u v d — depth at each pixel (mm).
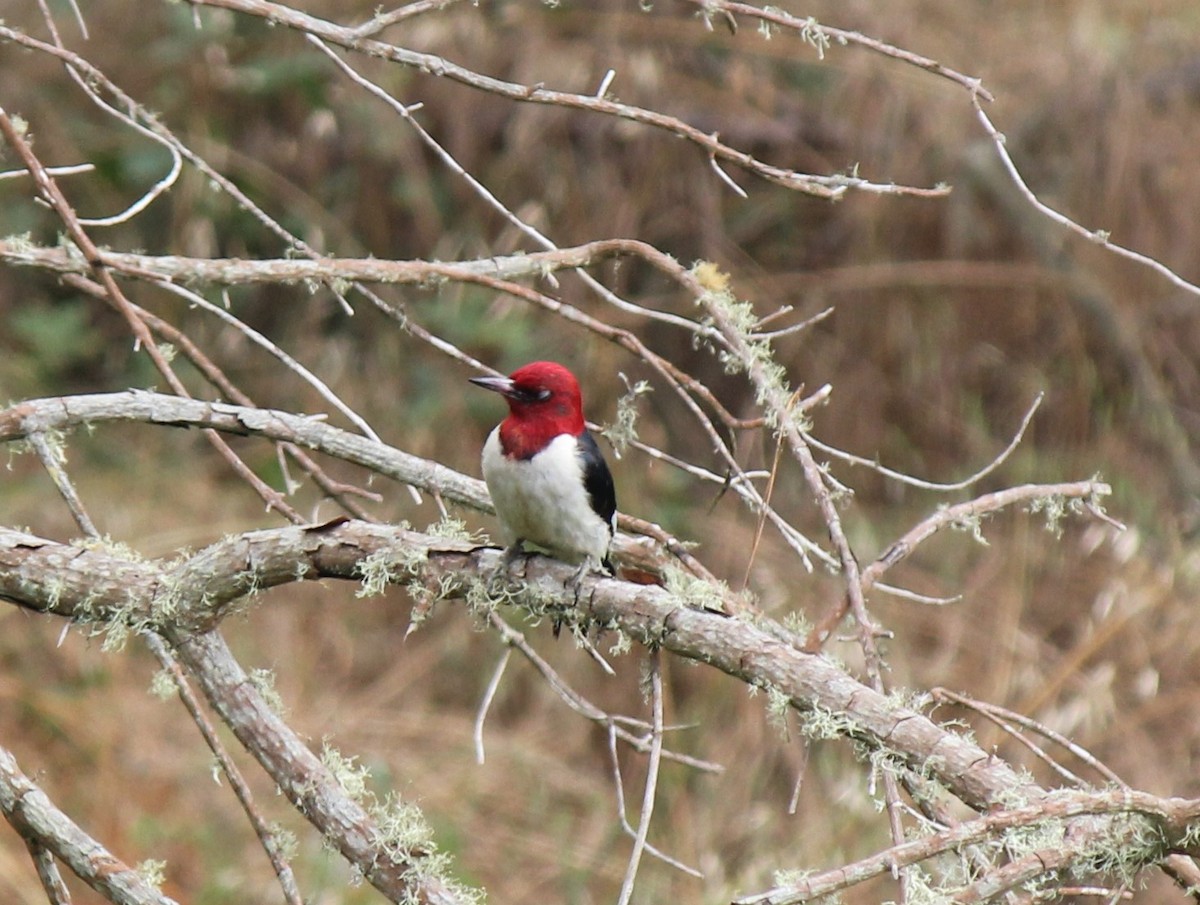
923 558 14336
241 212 15562
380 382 15125
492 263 6363
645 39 16172
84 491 14328
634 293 15508
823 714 4906
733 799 12391
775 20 5938
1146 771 12406
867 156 15930
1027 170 15914
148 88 15867
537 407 6531
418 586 5531
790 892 4090
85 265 6160
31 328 15062
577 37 16156
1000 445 15297
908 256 15883
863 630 4961
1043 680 13117
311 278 6223
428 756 13016
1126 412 15367
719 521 14336
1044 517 14578
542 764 13023
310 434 6383
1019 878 4449
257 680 5566
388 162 15805
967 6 17109
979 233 15844
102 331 15570
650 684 5387
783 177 5980
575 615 5453
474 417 15016
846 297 15633
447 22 15789
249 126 16000
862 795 12031
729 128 15930
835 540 5094
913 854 4207
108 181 15719
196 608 5496
